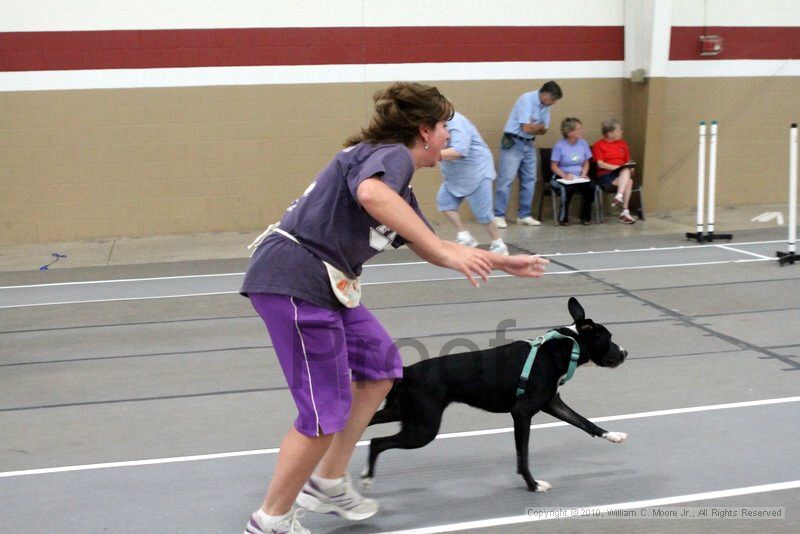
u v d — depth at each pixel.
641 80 13.75
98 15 12.43
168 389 6.21
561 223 13.48
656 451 4.87
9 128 12.45
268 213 13.38
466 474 4.61
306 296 3.50
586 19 13.84
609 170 13.37
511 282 9.48
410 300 8.72
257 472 4.70
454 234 12.94
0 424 5.57
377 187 3.29
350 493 3.99
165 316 8.39
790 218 10.04
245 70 12.94
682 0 13.73
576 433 5.18
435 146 3.62
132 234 13.03
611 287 9.10
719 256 10.65
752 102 14.45
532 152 13.38
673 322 7.68
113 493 4.47
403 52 13.34
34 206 12.70
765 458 4.71
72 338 7.68
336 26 13.09
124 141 12.78
